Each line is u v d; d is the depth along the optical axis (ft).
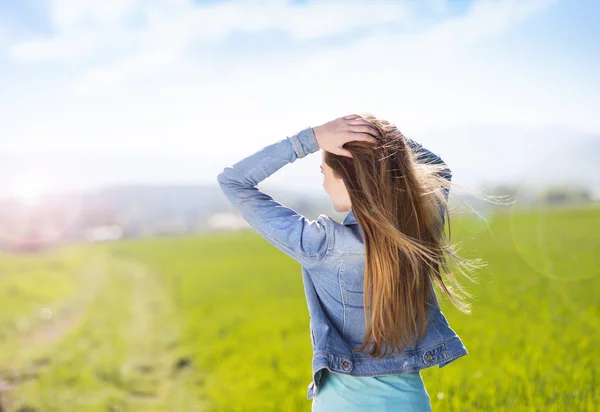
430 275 8.55
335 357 8.20
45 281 106.93
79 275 133.80
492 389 21.16
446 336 8.71
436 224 8.32
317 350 8.21
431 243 8.25
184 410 27.22
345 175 7.93
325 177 8.47
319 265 8.36
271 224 8.39
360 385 8.28
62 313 68.80
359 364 8.30
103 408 27.25
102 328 55.21
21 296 80.43
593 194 277.23
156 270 144.46
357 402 8.22
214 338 45.50
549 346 29.86
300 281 94.89
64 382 32.40
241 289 87.45
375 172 7.81
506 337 34.17
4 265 142.72
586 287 58.08
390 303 7.89
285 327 48.44
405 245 7.79
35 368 36.78
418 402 8.41
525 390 20.92
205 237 342.23
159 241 327.26
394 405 8.25
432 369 24.75
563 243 117.80
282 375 30.19
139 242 343.26
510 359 27.45
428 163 9.12
